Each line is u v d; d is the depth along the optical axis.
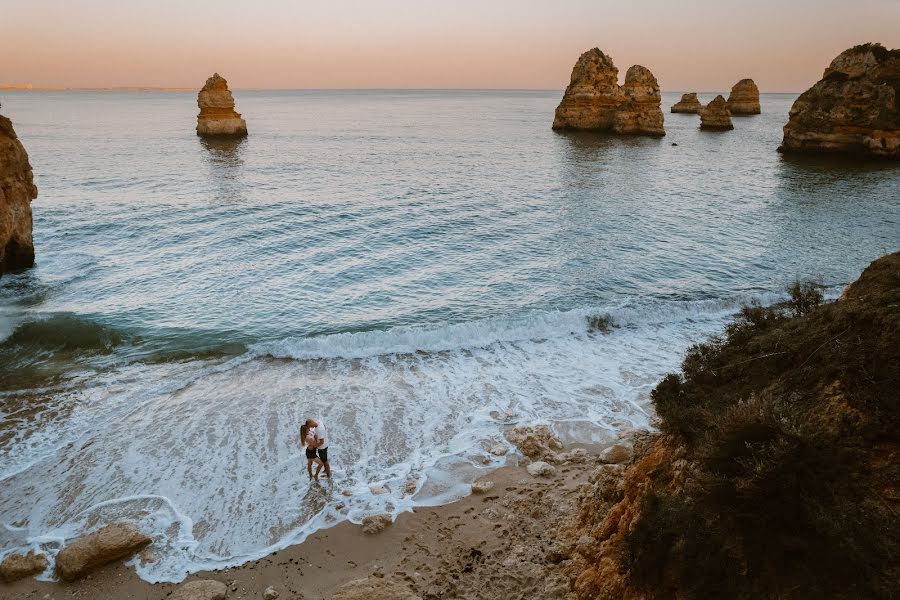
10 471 11.04
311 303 21.11
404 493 10.30
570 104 101.75
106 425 12.73
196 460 11.44
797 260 26.75
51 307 20.09
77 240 28.58
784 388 6.33
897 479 4.69
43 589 8.16
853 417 5.28
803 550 4.60
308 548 8.95
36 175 48.62
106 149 71.25
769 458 5.02
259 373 15.59
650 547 5.57
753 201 41.62
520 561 7.96
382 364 16.17
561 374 15.43
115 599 7.98
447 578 7.92
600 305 21.03
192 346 17.25
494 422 12.88
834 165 60.47
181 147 75.88
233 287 22.55
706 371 7.86
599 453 11.48
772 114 165.75
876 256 27.31
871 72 62.12
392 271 24.80
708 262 26.47
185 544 9.11
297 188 44.59
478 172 54.91
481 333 18.05
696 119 148.25
